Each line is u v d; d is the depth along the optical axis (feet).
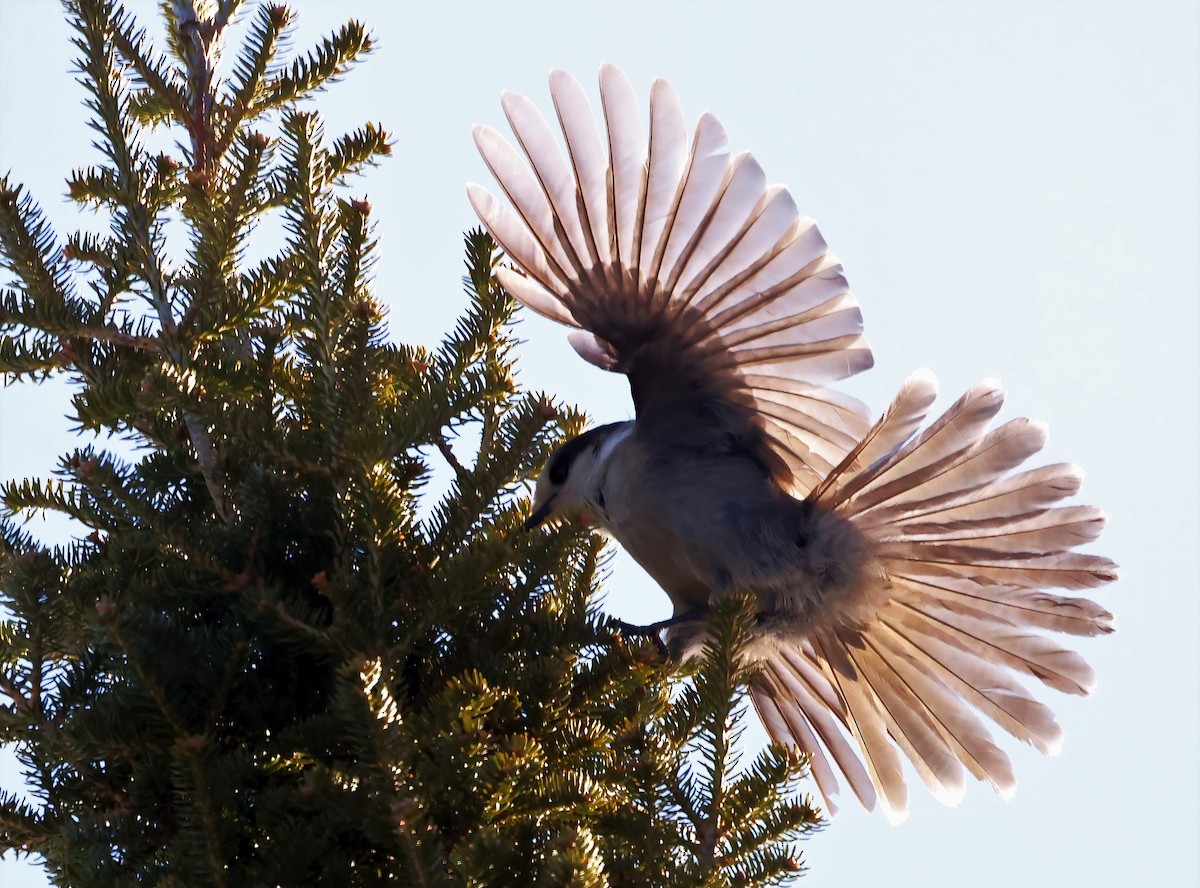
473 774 20.10
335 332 23.36
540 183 26.71
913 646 30.09
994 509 27.63
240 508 23.56
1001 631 29.45
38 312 24.72
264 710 22.40
